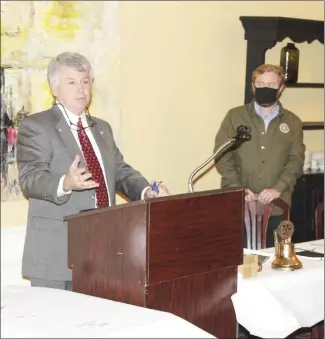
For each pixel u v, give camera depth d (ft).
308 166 16.89
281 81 14.11
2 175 12.59
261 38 15.61
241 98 16.16
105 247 8.12
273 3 16.53
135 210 7.75
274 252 10.30
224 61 15.76
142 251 7.71
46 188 9.16
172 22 14.82
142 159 14.56
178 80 15.02
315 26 16.20
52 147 9.86
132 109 14.30
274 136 14.06
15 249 12.91
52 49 12.96
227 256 8.49
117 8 13.85
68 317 6.75
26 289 7.88
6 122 12.53
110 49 13.80
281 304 8.96
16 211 12.88
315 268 9.74
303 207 16.08
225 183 14.10
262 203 11.94
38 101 12.85
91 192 9.89
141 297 7.77
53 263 9.69
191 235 8.07
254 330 8.74
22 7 12.57
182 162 15.23
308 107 17.75
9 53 12.48
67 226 8.92
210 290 8.41
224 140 14.14
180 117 15.11
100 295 8.21
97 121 10.50
